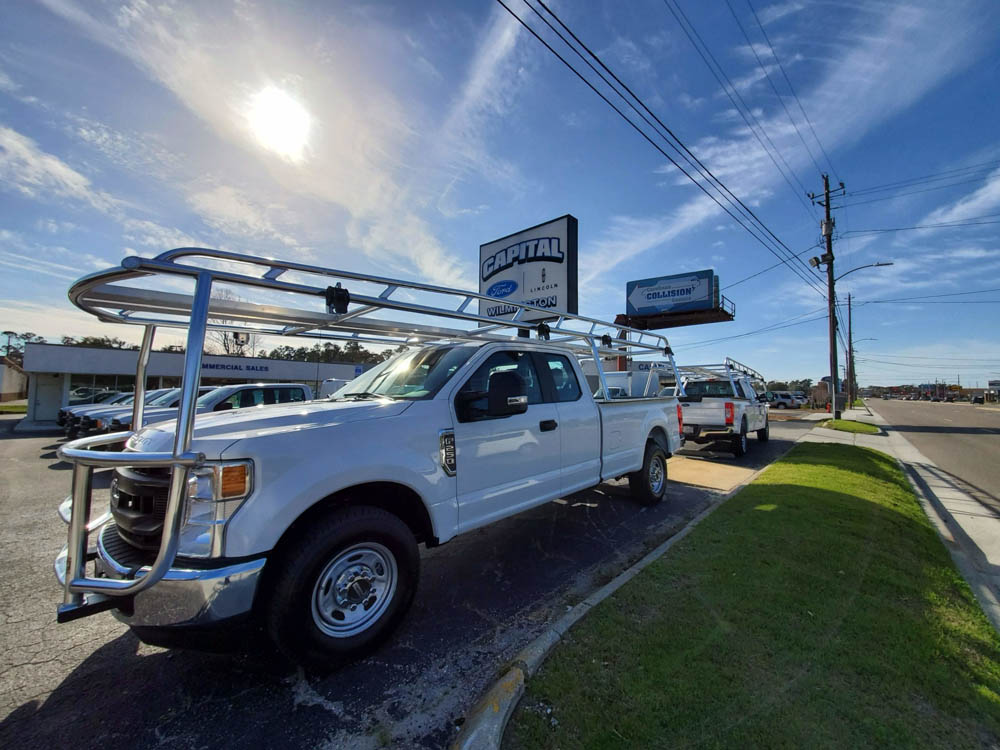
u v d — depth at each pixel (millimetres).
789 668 2510
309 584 2471
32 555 4539
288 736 2191
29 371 22875
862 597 3355
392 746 2133
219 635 2301
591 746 1980
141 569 2279
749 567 3811
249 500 2318
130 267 2164
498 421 3732
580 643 2725
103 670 2715
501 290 12891
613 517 5828
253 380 28922
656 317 30172
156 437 2600
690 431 11094
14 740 2158
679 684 2363
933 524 6000
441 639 3027
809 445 12688
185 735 2195
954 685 2436
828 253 23797
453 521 3289
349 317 3459
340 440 2707
